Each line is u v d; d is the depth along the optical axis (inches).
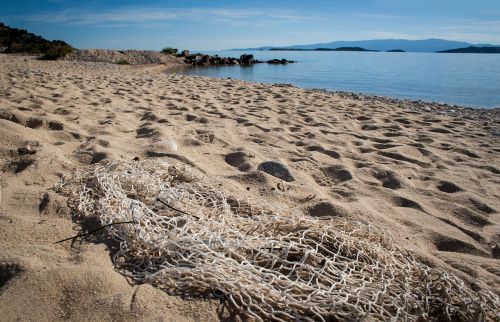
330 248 86.4
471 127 253.8
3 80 334.3
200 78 510.0
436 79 677.9
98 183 109.3
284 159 164.1
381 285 71.9
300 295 68.4
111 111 233.3
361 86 565.0
